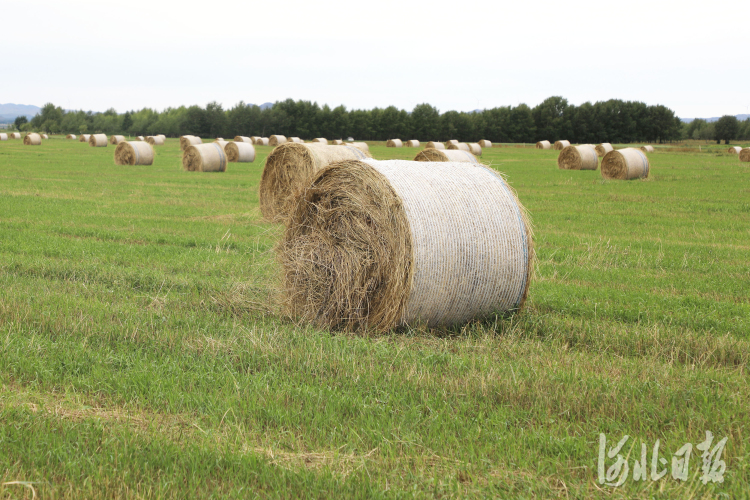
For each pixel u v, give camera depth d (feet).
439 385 17.34
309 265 25.53
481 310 24.49
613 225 50.39
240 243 39.96
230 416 15.33
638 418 15.33
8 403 15.52
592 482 12.60
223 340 21.04
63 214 51.55
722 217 54.90
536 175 106.42
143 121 450.30
